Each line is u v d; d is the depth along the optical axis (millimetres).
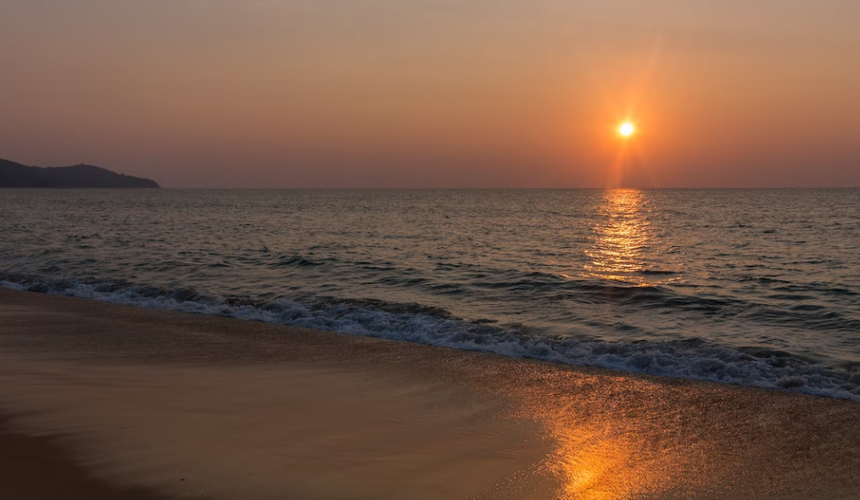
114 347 11180
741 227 51281
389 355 10938
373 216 72000
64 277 21797
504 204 119000
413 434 6715
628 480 5703
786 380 9359
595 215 74875
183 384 8445
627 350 11391
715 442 6781
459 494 5172
